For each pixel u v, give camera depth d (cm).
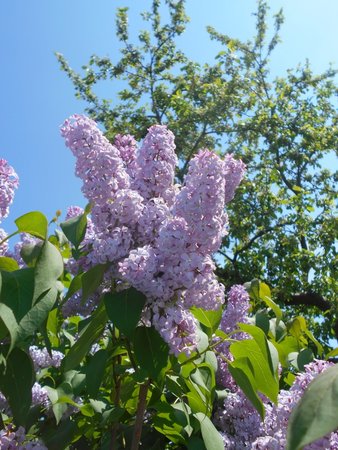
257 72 605
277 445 64
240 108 555
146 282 56
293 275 464
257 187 504
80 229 61
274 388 61
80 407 71
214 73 592
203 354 65
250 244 499
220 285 60
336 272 457
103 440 75
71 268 72
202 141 549
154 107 585
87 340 60
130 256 56
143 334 58
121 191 60
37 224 58
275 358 65
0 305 47
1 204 65
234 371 63
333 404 19
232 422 88
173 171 65
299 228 488
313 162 559
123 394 73
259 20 605
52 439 71
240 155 546
